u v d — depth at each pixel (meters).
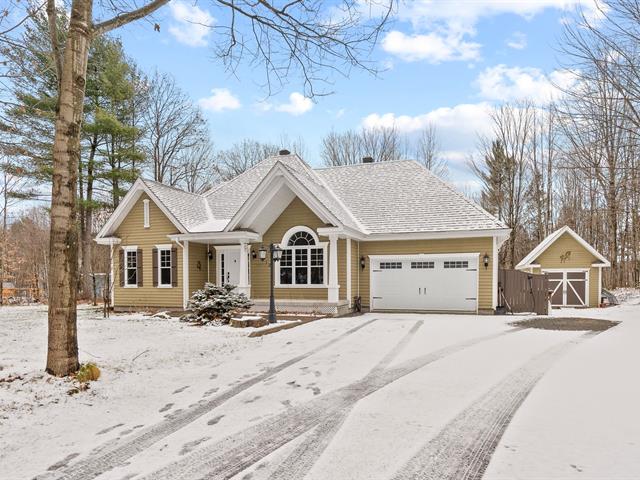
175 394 6.67
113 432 5.10
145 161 27.89
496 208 35.88
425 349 9.48
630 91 13.64
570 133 25.16
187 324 14.20
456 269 18.06
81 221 27.48
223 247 19.83
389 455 4.24
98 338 11.48
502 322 13.99
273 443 4.66
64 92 7.07
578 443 4.39
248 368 8.29
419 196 20.16
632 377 6.79
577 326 12.86
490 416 5.25
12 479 3.94
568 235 24.72
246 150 44.53
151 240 19.44
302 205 18.25
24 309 21.27
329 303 16.62
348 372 7.73
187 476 3.93
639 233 29.27
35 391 6.30
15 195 21.36
